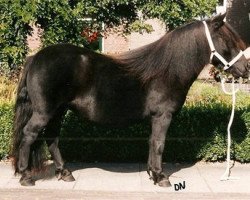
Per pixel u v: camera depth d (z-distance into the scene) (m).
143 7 9.80
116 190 5.86
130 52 6.02
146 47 5.96
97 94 5.87
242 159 7.23
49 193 5.71
